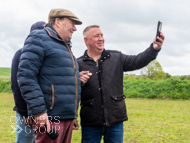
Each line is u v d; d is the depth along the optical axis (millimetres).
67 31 2359
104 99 2797
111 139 2867
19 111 2617
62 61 2230
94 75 2852
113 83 2863
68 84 2248
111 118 2791
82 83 2705
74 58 2492
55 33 2285
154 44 2670
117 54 3002
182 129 6559
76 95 2344
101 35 2916
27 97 2037
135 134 6016
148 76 30438
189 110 10719
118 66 2939
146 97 17047
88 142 2865
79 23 2479
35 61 2109
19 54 2619
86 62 2918
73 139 5586
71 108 2266
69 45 2467
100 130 2855
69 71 2270
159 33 2602
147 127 6891
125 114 2920
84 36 2986
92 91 2822
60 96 2186
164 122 7664
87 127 2869
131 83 19219
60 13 2324
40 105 2039
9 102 13812
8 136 5773
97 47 2883
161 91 17172
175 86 17141
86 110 2846
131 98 16922
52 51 2205
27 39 2193
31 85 2059
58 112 2186
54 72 2191
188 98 16016
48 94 2164
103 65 2871
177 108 11500
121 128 2898
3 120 7773
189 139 5531
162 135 5895
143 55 2777
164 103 13781
